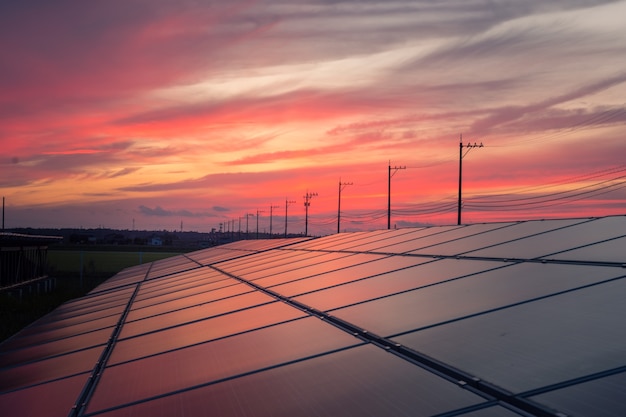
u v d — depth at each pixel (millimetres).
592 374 3693
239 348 6523
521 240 10273
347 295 8461
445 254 10570
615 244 8086
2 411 6234
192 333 8195
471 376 4074
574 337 4434
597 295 5477
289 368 5293
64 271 67688
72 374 7309
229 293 12344
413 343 5188
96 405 5613
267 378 5125
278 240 35219
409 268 9914
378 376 4539
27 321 25000
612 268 6492
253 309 9227
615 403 3266
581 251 8008
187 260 34406
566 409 3303
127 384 6125
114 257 103438
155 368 6523
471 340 4891
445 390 3994
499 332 4949
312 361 5348
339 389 4434
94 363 7680
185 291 15320
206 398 4969
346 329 6375
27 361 9367
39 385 7164
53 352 9648
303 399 4387
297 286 10797
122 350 8164
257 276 14859
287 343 6258
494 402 3658
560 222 11672
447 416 3561
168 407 4977
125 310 13562
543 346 4371
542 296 5816
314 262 15336
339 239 22578
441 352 4750
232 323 8305
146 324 10266
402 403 3908
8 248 36875
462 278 7828
